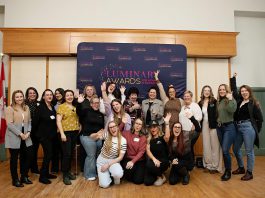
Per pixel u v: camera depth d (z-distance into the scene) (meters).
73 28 4.84
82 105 3.54
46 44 4.78
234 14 5.56
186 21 5.24
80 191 3.02
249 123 3.41
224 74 5.26
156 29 5.14
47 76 4.93
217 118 3.68
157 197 2.81
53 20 5.02
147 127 3.60
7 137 3.14
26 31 4.77
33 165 3.77
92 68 4.74
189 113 3.69
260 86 5.57
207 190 3.04
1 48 5.25
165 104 4.23
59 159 4.11
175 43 4.97
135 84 4.81
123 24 5.12
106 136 3.39
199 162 4.25
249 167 3.44
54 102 3.98
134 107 4.04
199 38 5.03
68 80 4.96
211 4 5.32
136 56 4.83
